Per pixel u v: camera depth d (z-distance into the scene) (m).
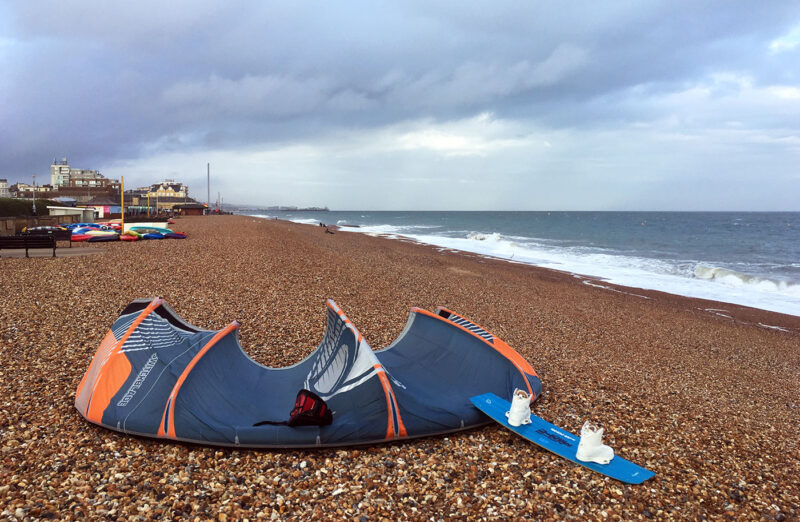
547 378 7.01
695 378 8.23
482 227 73.69
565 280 20.27
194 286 11.09
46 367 5.64
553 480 4.12
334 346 5.62
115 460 3.88
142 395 4.51
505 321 11.12
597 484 4.12
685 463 4.75
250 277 12.71
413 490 3.82
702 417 6.15
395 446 4.54
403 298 12.32
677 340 11.38
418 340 6.33
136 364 4.78
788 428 6.23
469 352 6.11
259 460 4.12
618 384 7.15
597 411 5.91
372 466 4.15
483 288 15.68
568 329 11.03
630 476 4.24
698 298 18.00
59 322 7.47
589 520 3.60
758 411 6.82
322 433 4.36
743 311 16.06
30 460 3.74
